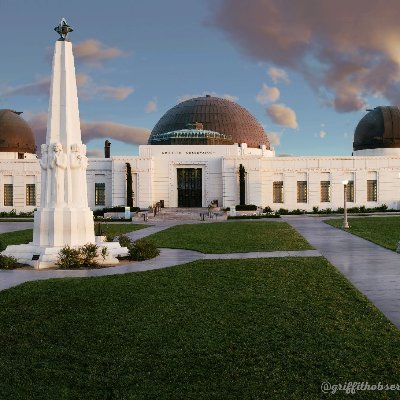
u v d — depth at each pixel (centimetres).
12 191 6681
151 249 2375
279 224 4519
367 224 4238
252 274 1806
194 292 1506
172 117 7956
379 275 1769
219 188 6506
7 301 1420
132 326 1151
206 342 1033
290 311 1265
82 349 1005
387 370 873
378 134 7056
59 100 2345
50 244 2288
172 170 6506
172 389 812
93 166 6512
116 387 823
